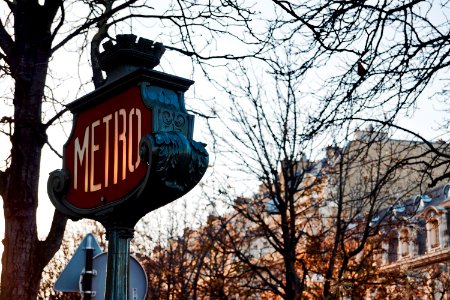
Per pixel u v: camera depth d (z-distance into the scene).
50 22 8.28
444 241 43.88
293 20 9.71
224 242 26.41
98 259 9.01
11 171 8.17
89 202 3.35
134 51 3.24
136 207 3.13
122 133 3.18
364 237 23.67
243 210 25.00
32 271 8.12
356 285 23.47
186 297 27.73
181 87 3.11
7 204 8.17
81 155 3.44
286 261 23.11
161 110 3.01
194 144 3.00
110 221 3.24
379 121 10.31
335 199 27.89
